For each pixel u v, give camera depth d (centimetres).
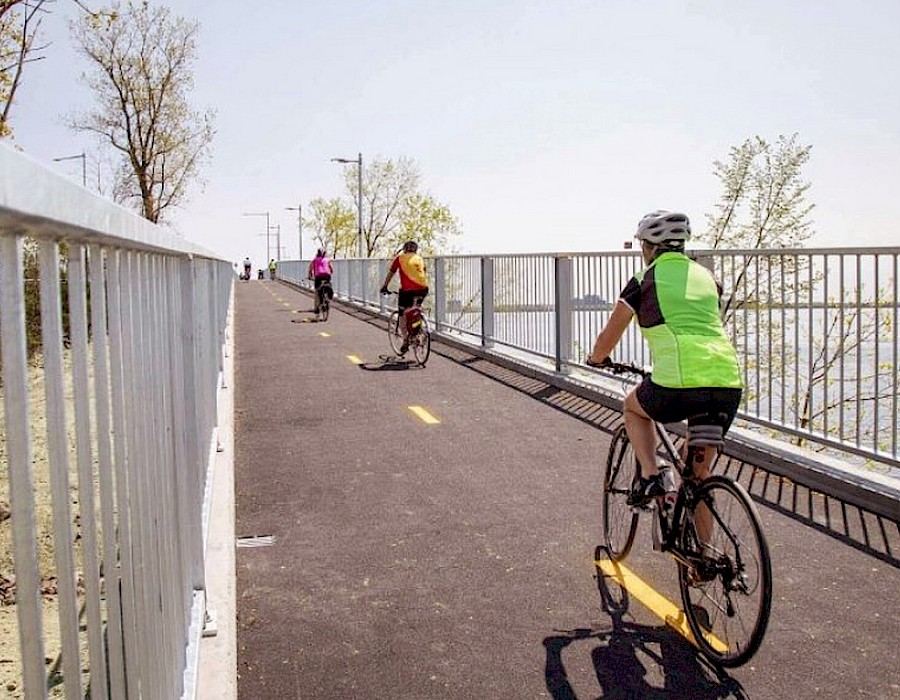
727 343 423
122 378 226
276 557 554
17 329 132
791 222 1898
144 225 249
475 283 1555
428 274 1906
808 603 469
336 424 961
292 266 6488
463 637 438
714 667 403
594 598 484
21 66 1117
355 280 3122
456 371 1348
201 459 489
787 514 611
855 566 518
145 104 4097
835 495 647
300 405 1081
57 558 153
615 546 538
